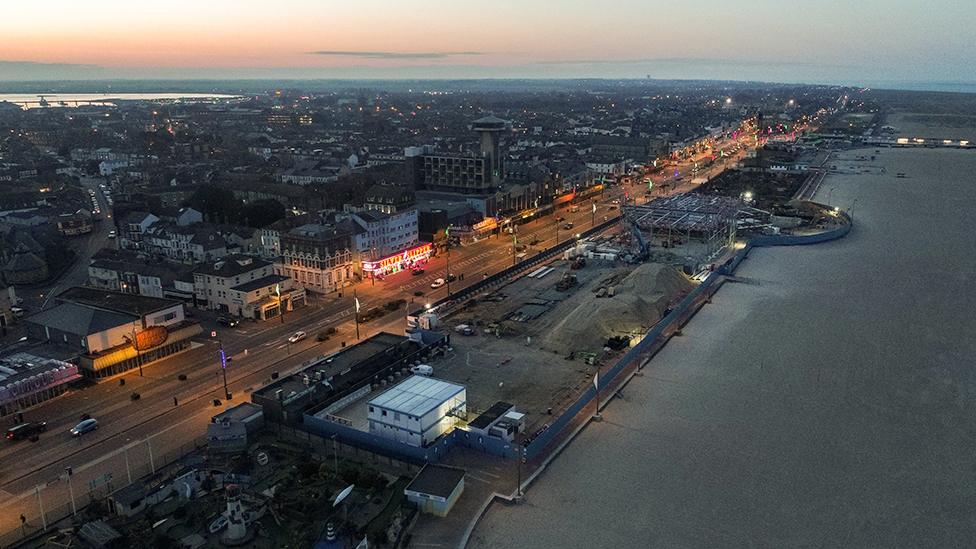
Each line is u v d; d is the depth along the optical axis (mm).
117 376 116188
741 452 92500
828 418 102000
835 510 80188
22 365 108750
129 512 77312
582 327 134125
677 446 94188
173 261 185625
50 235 199625
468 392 110062
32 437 95312
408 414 91062
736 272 182500
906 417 102375
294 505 78312
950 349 128375
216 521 74500
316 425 97188
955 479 86438
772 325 141375
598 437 96750
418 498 79188
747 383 113938
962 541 74812
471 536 75375
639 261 189000
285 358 123812
